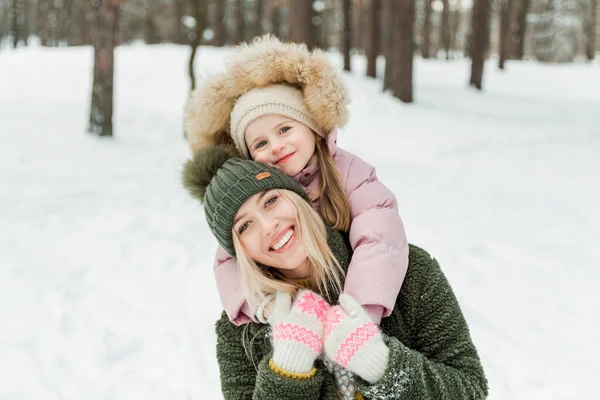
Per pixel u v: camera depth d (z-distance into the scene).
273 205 1.30
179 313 3.77
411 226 5.32
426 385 1.17
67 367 3.15
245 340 1.40
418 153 9.45
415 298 1.34
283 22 31.34
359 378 1.16
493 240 5.02
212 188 1.35
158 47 23.28
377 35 18.52
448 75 21.50
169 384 3.02
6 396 2.88
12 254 4.59
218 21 26.12
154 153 9.24
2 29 45.75
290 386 1.15
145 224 5.34
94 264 4.48
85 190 6.35
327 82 1.40
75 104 13.18
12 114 11.52
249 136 1.45
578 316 3.75
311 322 1.20
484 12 17.91
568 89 20.55
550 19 35.25
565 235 5.17
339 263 1.35
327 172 1.44
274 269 1.41
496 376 3.10
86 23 36.03
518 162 8.23
